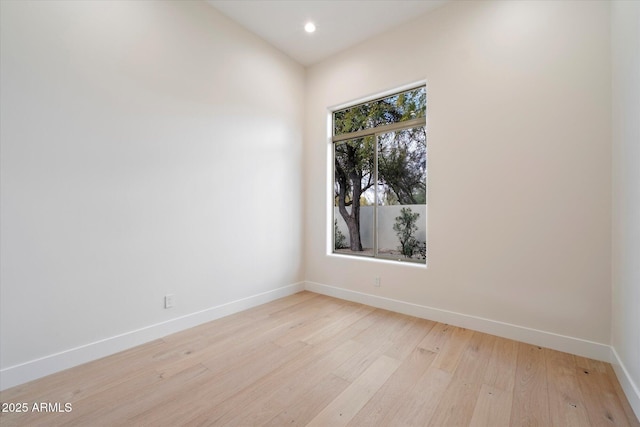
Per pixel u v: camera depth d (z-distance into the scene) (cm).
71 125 204
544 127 235
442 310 285
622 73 186
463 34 274
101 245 219
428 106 294
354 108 377
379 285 330
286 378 190
